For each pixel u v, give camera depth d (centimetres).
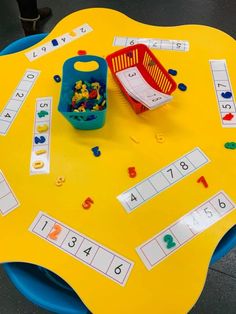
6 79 98
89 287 69
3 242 74
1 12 195
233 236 79
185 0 199
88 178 81
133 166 82
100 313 67
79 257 72
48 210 77
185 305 68
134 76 95
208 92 94
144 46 95
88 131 88
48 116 91
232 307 119
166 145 85
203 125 88
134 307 68
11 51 108
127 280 69
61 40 106
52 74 99
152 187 79
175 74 97
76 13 111
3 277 125
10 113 92
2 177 82
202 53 102
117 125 89
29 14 167
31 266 82
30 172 82
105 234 74
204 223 75
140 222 75
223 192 78
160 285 69
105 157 84
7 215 77
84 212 76
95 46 104
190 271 70
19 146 86
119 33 107
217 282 123
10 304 121
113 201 78
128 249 72
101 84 93
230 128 88
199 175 81
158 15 194
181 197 78
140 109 90
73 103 89
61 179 81
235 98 93
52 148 86
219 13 193
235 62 100
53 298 76
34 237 74
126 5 198
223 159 83
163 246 72
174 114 90
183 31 107
